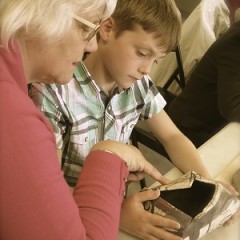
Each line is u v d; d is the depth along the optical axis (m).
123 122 1.02
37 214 0.47
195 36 1.73
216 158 1.00
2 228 0.46
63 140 0.91
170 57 1.82
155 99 1.08
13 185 0.45
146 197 0.74
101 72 0.92
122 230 0.74
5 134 0.45
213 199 0.71
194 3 2.98
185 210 0.72
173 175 0.96
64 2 0.51
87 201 0.59
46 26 0.51
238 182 0.90
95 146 0.74
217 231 0.79
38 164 0.47
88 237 0.54
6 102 0.46
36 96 0.83
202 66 1.61
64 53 0.57
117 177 0.65
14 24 0.49
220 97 1.36
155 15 0.84
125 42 0.86
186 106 1.64
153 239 0.71
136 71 0.90
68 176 0.94
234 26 1.56
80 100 0.90
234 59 1.45
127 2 0.83
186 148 1.06
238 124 1.14
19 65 0.51
